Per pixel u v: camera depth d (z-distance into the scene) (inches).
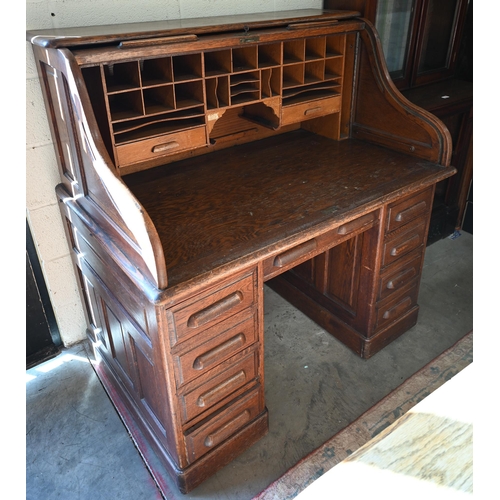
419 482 24.0
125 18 69.9
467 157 115.7
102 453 71.4
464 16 105.0
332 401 79.6
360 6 82.8
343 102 86.4
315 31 71.0
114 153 59.0
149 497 65.2
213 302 55.1
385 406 77.9
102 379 84.0
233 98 70.9
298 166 78.0
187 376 57.3
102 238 57.0
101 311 74.3
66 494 65.7
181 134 64.1
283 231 58.8
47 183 74.1
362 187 70.1
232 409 65.3
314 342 92.8
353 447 71.1
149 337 56.2
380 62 78.2
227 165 79.2
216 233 58.8
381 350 90.3
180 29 58.3
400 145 81.1
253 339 63.1
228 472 68.2
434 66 108.0
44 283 82.1
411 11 93.9
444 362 86.4
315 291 94.4
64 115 58.8
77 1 65.1
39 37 53.5
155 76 63.3
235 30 63.9
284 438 73.1
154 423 67.6
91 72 55.6
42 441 73.3
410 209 76.9
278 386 82.7
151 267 47.4
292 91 79.3
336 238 68.3
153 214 63.9
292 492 65.2
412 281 88.4
